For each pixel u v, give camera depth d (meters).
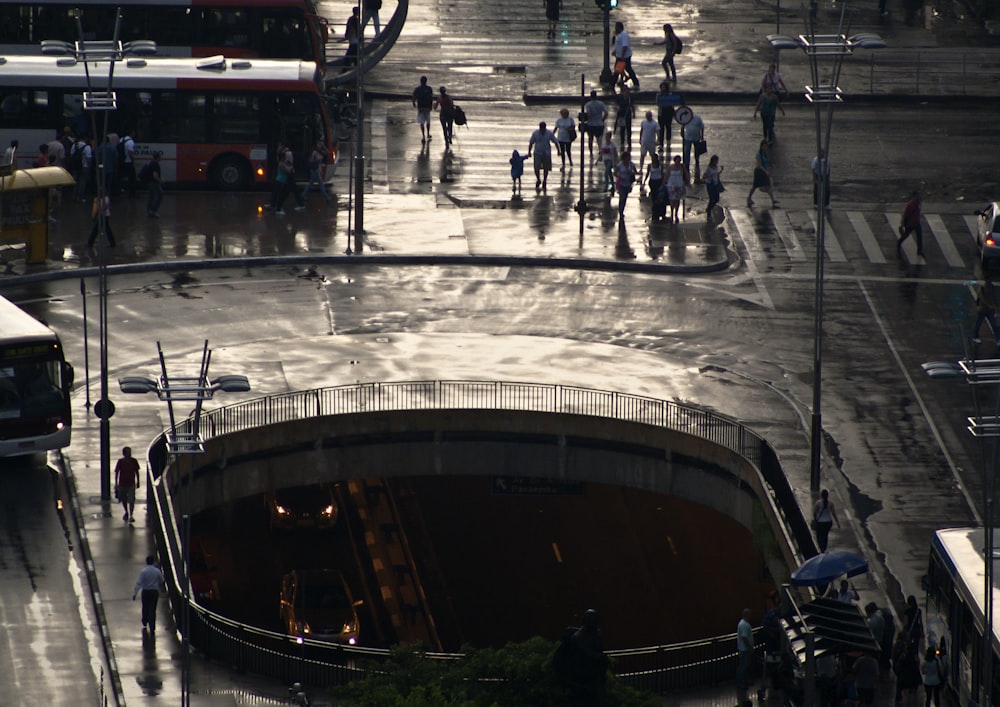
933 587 159.00
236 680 151.38
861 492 182.88
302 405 196.00
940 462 189.25
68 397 181.62
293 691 148.25
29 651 153.12
